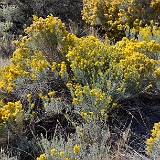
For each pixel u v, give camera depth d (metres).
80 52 3.97
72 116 3.59
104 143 3.18
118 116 3.59
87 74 3.79
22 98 3.77
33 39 4.29
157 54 4.18
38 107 3.72
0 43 5.90
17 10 6.75
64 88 3.90
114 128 3.43
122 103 3.78
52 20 4.34
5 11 6.71
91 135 3.21
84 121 3.46
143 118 3.65
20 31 6.44
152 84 3.87
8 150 3.24
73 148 3.00
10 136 3.27
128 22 5.94
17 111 3.23
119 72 3.68
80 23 6.77
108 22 6.04
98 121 3.32
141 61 3.82
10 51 5.78
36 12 6.95
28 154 3.21
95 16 6.16
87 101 3.49
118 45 4.42
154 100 3.91
